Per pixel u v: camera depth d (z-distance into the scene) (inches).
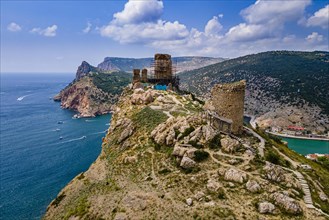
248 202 1456.7
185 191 1664.6
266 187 1552.7
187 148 2030.0
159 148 2322.8
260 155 1993.1
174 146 2170.3
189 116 2461.9
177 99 3865.7
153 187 1815.9
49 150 5949.8
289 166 1985.7
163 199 1647.4
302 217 1360.7
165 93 4119.1
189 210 1482.5
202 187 1654.8
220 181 1664.6
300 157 2898.6
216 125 2222.0
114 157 2719.0
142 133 2770.7
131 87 4827.8
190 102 3814.0
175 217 1473.9
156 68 5014.8
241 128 2282.2
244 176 1649.9
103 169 2669.8
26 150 5890.8
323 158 4062.5
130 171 2219.5
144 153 2340.1
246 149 1995.6
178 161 1991.9
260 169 1728.6
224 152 1969.7
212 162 1866.4
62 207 2512.3
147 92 3863.2
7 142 6451.8
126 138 2947.8
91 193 2266.2
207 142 2078.0
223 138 2076.8
